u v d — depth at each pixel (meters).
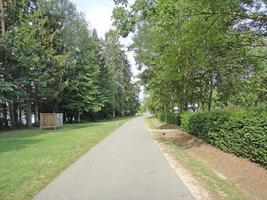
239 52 15.45
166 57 17.14
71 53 48.16
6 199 7.60
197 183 9.27
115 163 12.68
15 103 40.00
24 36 36.69
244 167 11.11
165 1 11.84
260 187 8.87
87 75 53.31
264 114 10.73
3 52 36.00
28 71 37.47
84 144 19.22
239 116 12.60
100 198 7.66
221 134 14.94
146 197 7.73
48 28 42.47
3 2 38.09
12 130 36.03
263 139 10.44
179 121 35.53
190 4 12.02
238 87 23.48
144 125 44.00
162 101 39.88
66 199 7.58
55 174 10.40
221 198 7.74
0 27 36.62
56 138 23.27
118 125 42.84
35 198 7.68
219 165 12.46
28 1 40.66
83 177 10.02
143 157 14.38
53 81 41.03
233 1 11.84
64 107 53.31
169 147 18.36
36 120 44.88
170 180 9.64
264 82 20.94
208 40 13.83
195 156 15.53
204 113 19.62
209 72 23.73
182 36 14.24
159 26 14.61
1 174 10.25
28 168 11.27
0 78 36.41
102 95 63.03
